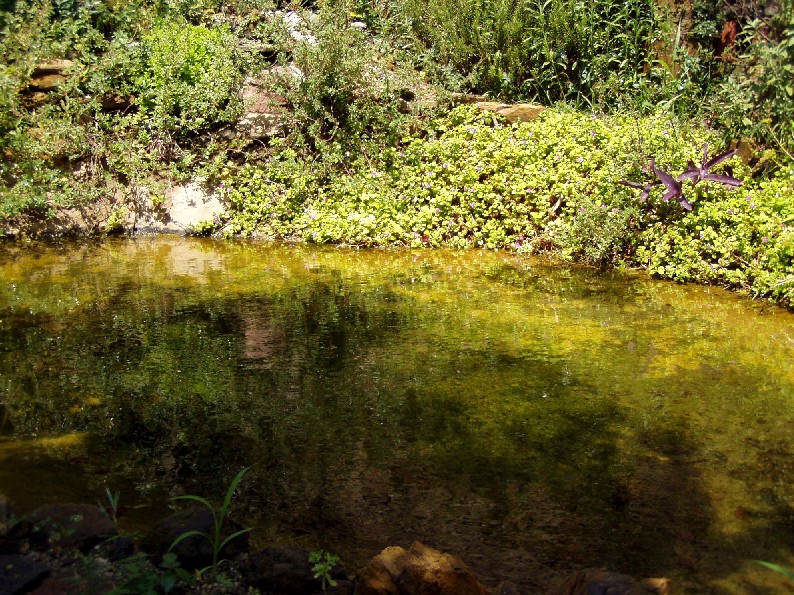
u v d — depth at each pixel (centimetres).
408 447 357
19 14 811
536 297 579
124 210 785
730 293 590
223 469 338
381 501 314
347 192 771
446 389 418
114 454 350
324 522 300
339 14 820
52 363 453
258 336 497
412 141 793
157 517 299
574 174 709
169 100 788
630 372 440
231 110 797
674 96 806
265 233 771
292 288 600
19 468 335
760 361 457
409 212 749
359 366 449
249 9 888
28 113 772
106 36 877
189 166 805
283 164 779
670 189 613
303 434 370
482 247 725
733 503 310
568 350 473
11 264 666
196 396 410
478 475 333
